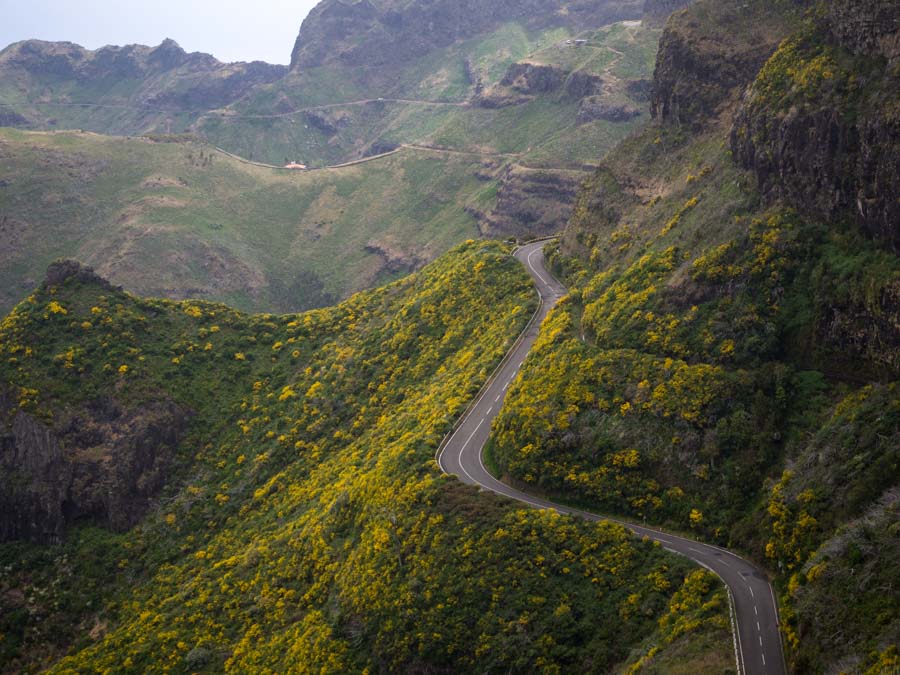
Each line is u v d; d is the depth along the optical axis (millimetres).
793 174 77062
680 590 58031
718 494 65375
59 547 109062
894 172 64625
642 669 52094
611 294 90562
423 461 84062
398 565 72625
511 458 78438
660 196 104812
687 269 81312
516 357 99500
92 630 99188
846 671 43469
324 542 86000
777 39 103125
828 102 73438
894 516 50125
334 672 69312
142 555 107062
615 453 71875
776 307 71938
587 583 63125
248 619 84250
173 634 85938
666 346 77250
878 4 72312
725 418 68062
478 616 64688
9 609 102062
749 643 50438
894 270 63281
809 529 55344
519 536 68375
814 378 66812
